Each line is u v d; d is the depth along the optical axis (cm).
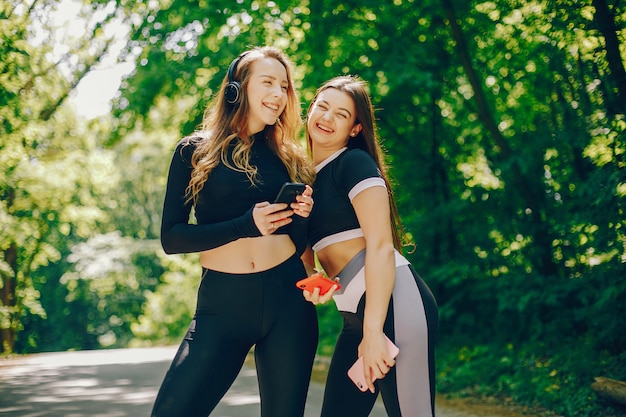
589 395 611
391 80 838
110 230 3100
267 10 921
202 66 934
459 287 933
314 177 303
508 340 863
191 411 272
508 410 622
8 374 922
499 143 848
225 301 282
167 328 2906
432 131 978
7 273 1335
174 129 1148
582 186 641
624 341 688
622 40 650
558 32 675
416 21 883
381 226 277
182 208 289
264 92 293
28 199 1478
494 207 913
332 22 888
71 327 2744
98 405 651
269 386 285
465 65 838
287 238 296
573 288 767
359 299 290
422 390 275
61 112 1588
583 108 697
